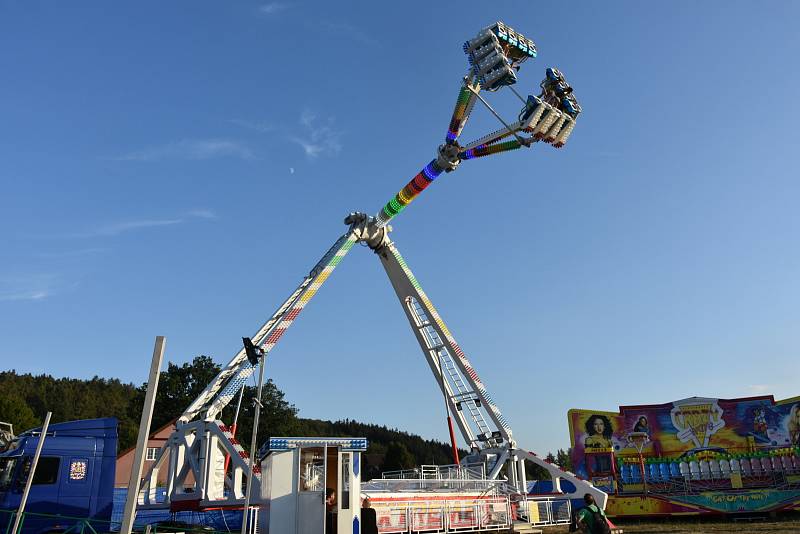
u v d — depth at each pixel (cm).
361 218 3812
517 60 3147
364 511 1645
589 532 1271
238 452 2759
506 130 3047
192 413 3058
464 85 3097
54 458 1922
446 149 3328
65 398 13762
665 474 4291
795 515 3800
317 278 3497
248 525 2267
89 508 1936
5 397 7612
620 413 4488
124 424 7988
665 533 2958
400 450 8669
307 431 11581
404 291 4016
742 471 4147
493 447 3734
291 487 1745
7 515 1800
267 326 3334
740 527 3133
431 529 2567
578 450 4434
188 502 2872
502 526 2802
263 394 8012
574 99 2997
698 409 4375
